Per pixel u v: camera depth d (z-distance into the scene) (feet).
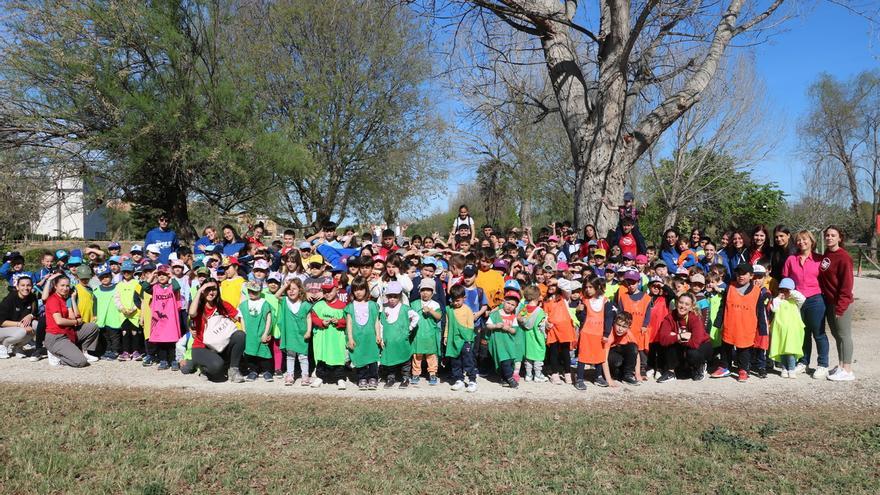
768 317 27.96
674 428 19.89
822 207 120.78
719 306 27.96
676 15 40.29
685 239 36.01
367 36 80.28
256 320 26.09
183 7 61.87
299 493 14.85
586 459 17.28
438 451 17.57
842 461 17.24
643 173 105.50
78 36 56.13
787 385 25.89
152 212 83.20
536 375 26.76
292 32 77.92
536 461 17.03
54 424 19.62
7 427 19.36
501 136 80.38
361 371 25.31
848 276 25.82
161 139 58.39
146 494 14.66
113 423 19.71
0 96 56.08
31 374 26.91
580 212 43.21
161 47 58.54
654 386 25.94
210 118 61.46
